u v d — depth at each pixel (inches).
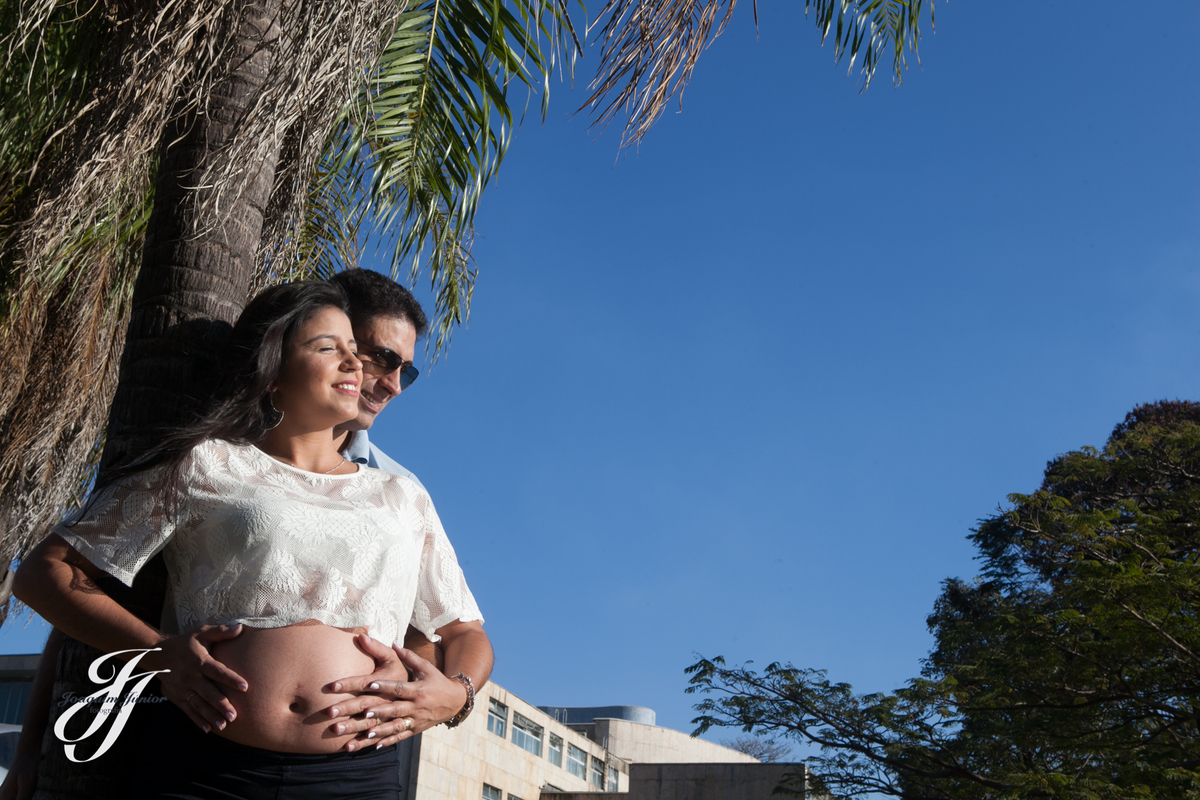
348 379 87.8
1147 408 1119.6
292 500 79.5
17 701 860.0
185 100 104.7
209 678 71.9
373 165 157.5
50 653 95.3
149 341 93.8
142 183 147.9
